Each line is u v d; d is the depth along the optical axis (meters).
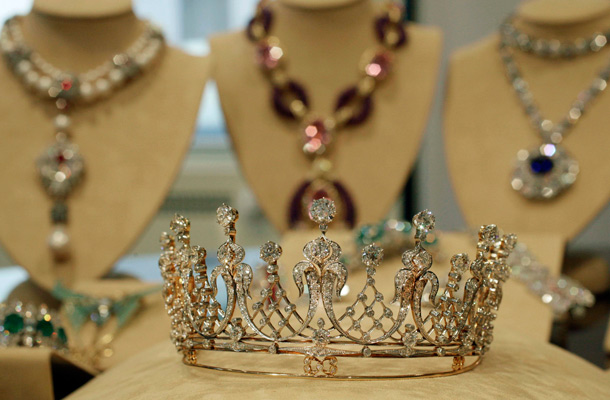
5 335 1.12
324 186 1.65
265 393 0.80
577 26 1.66
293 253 1.47
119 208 1.54
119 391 0.90
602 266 1.66
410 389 0.82
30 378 1.01
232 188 2.76
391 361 0.94
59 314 1.33
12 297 1.51
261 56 1.73
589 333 1.34
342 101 1.71
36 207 1.53
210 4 2.67
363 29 1.76
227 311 0.90
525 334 1.15
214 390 0.82
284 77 1.73
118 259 1.51
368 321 1.01
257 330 0.89
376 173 1.68
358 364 0.92
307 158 1.69
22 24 1.67
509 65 1.71
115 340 1.28
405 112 1.71
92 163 1.57
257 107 1.73
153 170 1.56
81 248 1.51
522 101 1.67
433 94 1.72
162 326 1.32
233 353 0.97
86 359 1.20
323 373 0.88
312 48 1.75
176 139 1.58
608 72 1.63
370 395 0.80
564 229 1.56
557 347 1.12
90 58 1.63
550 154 1.60
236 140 1.71
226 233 0.88
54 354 1.02
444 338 0.89
